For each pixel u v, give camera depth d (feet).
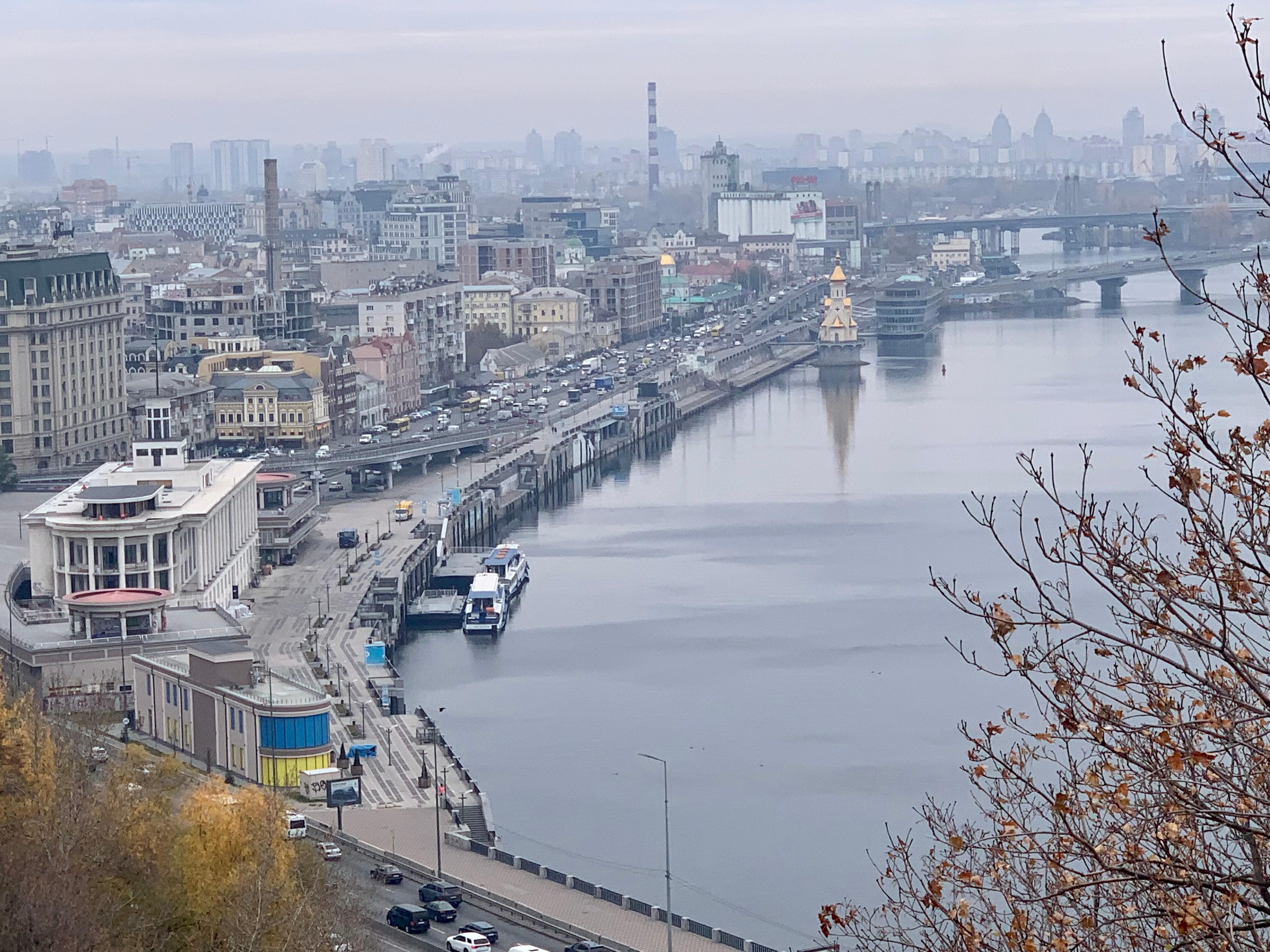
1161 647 229.86
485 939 638.53
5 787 599.57
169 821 610.65
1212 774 196.54
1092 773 209.56
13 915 520.83
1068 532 205.26
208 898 573.33
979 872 266.77
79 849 568.41
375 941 616.39
